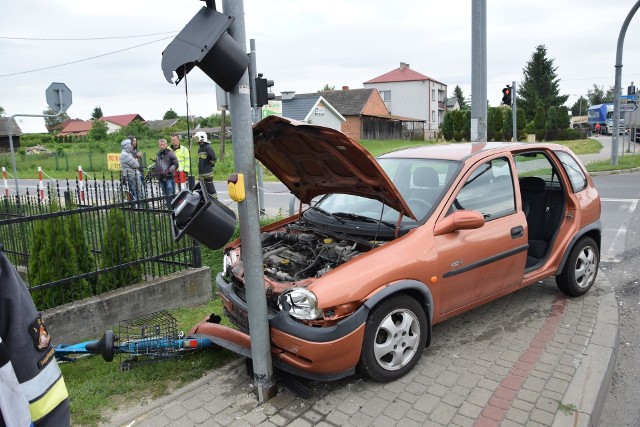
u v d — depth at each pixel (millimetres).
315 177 4598
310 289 3510
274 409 3564
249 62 3244
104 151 41219
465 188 4512
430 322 4094
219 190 19031
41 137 66625
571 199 5352
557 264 5254
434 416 3412
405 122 66625
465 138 52406
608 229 9266
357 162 3830
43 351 1712
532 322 4879
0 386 1522
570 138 47781
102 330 5109
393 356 3848
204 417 3502
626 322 5168
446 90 82062
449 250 4125
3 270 1657
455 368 4047
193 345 4266
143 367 4246
